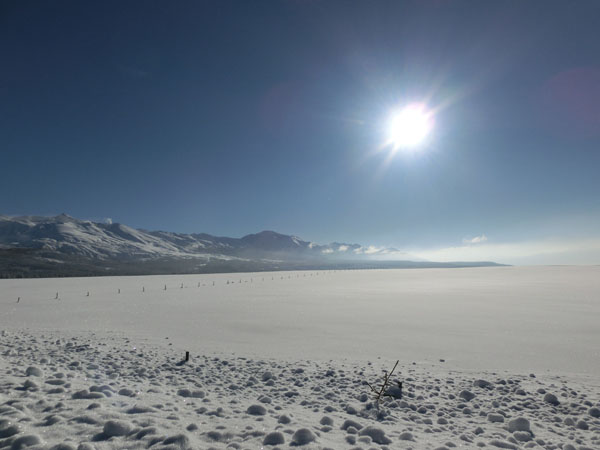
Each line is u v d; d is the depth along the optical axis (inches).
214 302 1505.9
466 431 269.0
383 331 813.9
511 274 5078.7
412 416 302.4
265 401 323.0
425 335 765.9
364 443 206.5
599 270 6461.6
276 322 945.5
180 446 168.7
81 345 602.9
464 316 1053.8
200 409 255.4
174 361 508.7
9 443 163.3
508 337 744.3
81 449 158.2
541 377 456.4
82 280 3686.0
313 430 224.7
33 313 1125.7
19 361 454.3
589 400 362.3
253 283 3159.5
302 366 498.6
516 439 252.5
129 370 443.5
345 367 496.7
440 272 6397.6
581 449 235.0
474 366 519.5
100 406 231.3
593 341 701.9
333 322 945.5
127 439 175.6
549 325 891.4
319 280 3703.3
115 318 1016.2
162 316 1060.5
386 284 2886.3
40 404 229.5
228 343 671.1
